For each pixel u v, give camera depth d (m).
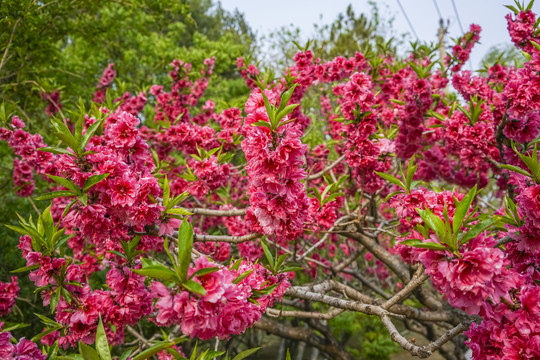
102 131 3.07
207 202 6.06
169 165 5.72
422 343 11.37
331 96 7.84
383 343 10.46
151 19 10.55
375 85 5.59
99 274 6.40
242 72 5.68
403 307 3.87
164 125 4.84
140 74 12.12
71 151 2.25
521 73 3.20
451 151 4.53
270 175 1.99
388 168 4.58
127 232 2.35
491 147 3.80
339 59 4.85
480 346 1.92
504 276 1.66
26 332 5.97
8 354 1.85
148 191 2.23
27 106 7.10
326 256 7.40
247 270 1.94
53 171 4.04
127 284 2.23
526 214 1.98
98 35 8.55
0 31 6.45
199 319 1.48
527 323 1.76
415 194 2.60
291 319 8.22
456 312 3.93
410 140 4.42
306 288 3.86
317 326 6.27
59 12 6.89
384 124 5.62
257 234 2.46
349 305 2.94
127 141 2.46
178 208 2.31
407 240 1.73
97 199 2.27
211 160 3.83
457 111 4.09
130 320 2.26
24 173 4.68
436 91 5.40
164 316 1.47
